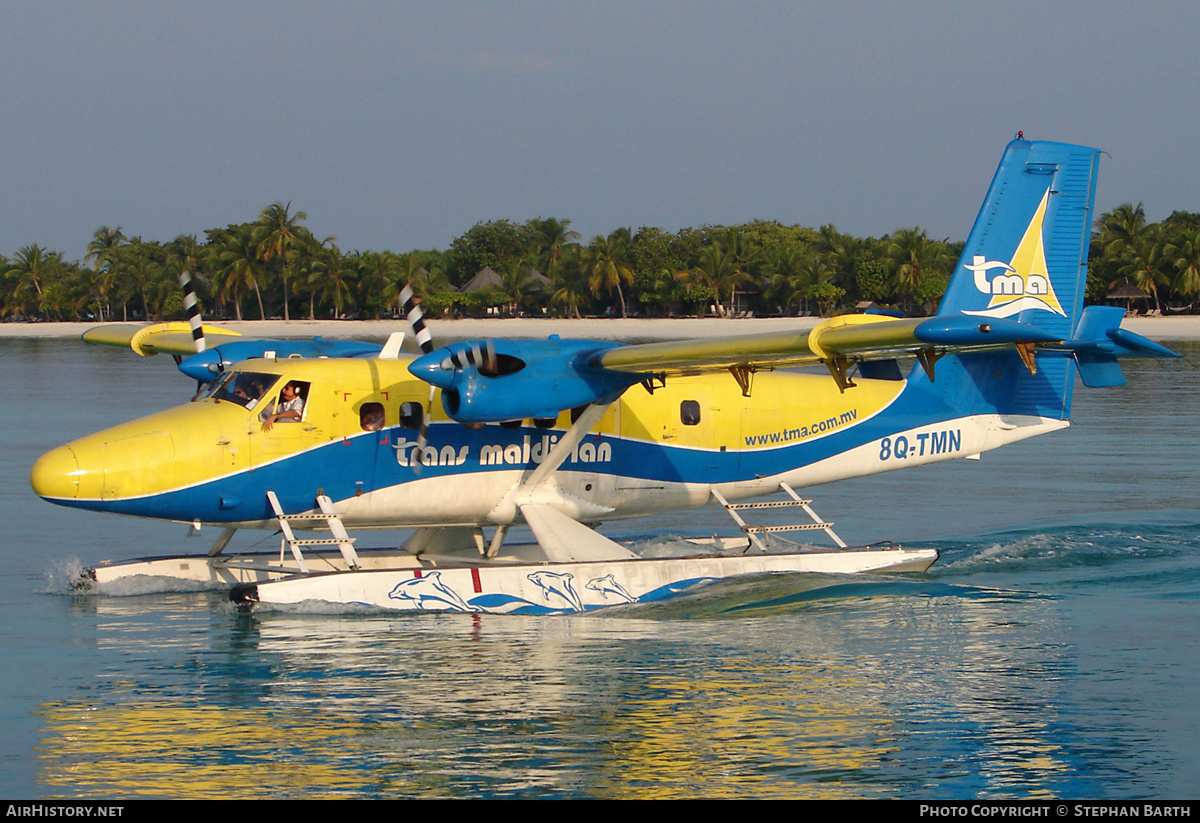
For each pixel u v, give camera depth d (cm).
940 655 3981
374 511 5053
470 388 4638
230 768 2983
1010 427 6081
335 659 3962
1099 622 4422
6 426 11212
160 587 5103
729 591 5044
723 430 5625
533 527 5209
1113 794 2830
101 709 3422
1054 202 5897
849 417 5828
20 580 5309
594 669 3841
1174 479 8269
